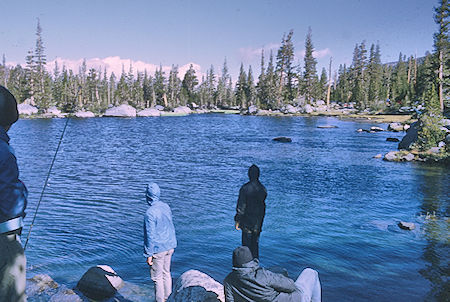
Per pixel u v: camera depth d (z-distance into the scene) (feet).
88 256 26.21
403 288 20.54
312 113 338.13
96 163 78.74
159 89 488.02
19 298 6.61
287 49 393.09
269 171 67.72
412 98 319.68
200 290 15.71
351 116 285.23
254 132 168.25
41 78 348.18
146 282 21.76
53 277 22.31
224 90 533.14
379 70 459.73
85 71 447.01
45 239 30.01
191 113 409.28
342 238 29.86
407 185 54.29
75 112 318.45
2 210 6.40
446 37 203.62
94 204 42.98
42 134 154.81
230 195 47.98
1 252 6.35
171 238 18.39
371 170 68.80
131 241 29.66
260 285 12.17
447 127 101.04
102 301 18.97
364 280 21.66
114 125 219.41
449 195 47.42
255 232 20.76
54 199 45.62
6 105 6.92
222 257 25.80
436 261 24.76
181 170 69.46
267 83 404.98
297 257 25.58
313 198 45.93
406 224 32.86
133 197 46.91
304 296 14.25
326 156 89.15
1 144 6.63
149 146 113.50
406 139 97.30
